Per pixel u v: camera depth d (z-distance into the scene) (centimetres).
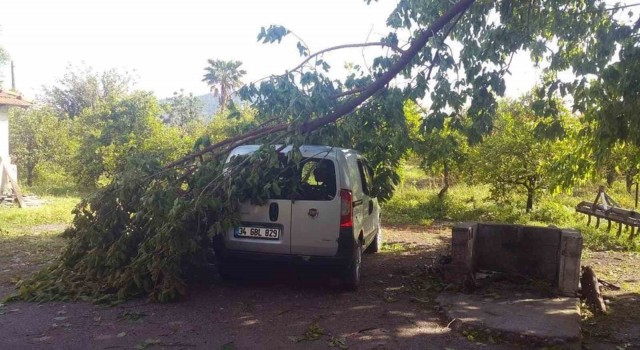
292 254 638
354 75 709
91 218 668
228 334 506
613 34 646
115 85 4547
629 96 597
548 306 588
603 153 780
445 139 775
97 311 570
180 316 557
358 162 748
